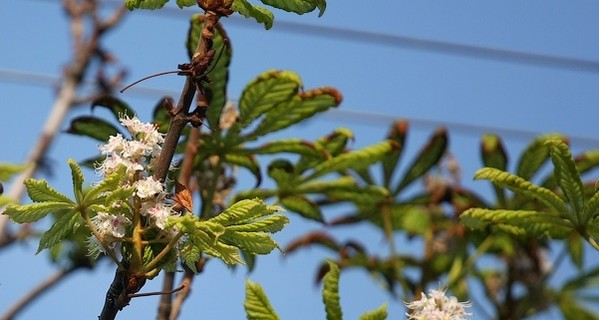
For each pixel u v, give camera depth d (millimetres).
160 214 1716
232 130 2121
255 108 2115
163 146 1734
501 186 1898
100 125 2123
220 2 1744
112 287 1717
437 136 2469
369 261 2553
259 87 2104
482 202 2469
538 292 2473
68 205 1713
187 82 1732
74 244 2377
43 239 1729
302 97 2119
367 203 2250
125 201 1724
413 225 2590
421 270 2520
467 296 2516
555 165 1884
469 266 2463
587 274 2574
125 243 1728
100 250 1727
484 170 1902
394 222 2605
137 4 1812
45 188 1706
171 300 1958
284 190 2182
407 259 2578
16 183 2445
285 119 2127
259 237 1703
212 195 2109
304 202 2195
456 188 2490
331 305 1817
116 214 1719
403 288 2408
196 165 2123
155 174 1729
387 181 2477
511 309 2488
